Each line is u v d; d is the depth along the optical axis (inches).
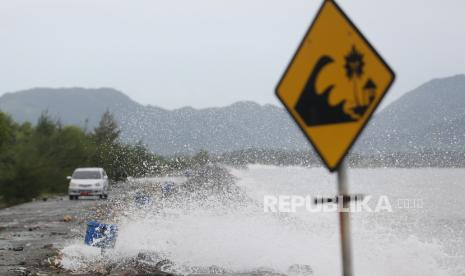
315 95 442.0
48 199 4010.8
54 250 1347.2
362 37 428.5
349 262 442.0
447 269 1119.0
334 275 1047.6
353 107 430.0
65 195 4690.0
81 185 3489.2
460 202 2556.6
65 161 5177.2
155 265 1105.4
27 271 1068.5
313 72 442.9
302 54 447.8
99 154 4320.9
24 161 4429.1
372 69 424.5
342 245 443.2
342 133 432.8
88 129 6348.4
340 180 444.1
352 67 431.2
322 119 438.9
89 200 3489.2
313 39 444.8
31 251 1354.6
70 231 1802.4
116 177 3533.5
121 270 1060.5
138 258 1175.6
